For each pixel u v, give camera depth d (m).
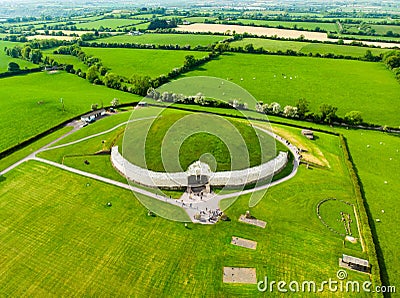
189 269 45.75
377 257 48.34
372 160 74.88
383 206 59.38
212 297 42.00
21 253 47.88
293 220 55.22
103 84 130.62
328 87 122.81
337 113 101.75
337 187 64.12
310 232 52.78
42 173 67.19
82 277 44.28
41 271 45.16
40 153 75.06
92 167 69.12
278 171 67.75
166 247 49.16
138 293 42.28
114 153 70.38
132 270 45.41
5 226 52.81
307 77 132.50
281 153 71.38
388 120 97.94
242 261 47.16
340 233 52.81
